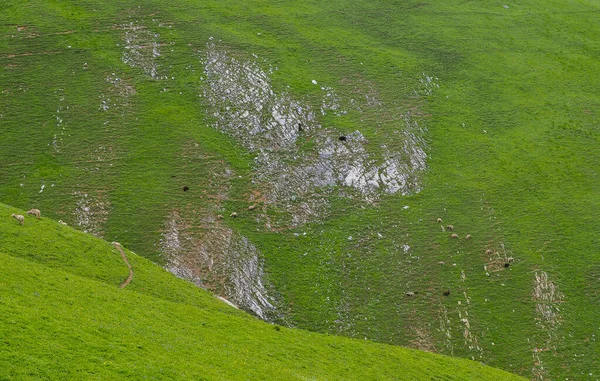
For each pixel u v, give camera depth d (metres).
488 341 68.94
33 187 78.56
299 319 68.31
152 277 59.09
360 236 80.00
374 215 83.50
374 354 56.88
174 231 75.25
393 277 75.06
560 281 76.75
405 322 69.81
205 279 69.56
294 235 78.88
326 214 82.75
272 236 78.00
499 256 79.31
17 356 34.78
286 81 102.56
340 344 56.84
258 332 53.34
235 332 51.31
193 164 86.00
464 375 58.41
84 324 41.75
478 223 84.19
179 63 102.94
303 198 84.50
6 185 78.38
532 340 69.56
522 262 78.81
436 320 70.44
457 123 103.00
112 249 61.62
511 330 70.44
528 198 89.75
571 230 84.50
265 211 81.25
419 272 76.06
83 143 86.25
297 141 92.69
